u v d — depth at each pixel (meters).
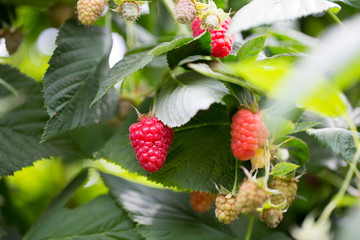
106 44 0.43
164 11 0.54
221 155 0.39
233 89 0.37
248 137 0.34
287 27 0.50
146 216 0.44
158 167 0.35
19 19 0.51
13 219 0.52
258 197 0.33
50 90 0.40
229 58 0.39
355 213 0.29
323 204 0.46
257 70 0.30
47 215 0.45
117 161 0.39
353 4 0.42
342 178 0.46
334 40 0.26
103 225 0.43
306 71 0.26
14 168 0.42
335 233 0.43
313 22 0.51
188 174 0.38
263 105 0.36
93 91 0.41
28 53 0.55
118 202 0.44
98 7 0.36
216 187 0.36
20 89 0.44
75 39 0.42
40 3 0.49
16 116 0.43
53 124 0.39
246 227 0.46
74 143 0.44
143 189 0.46
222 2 0.40
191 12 0.36
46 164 0.57
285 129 0.35
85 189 0.52
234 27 0.34
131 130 0.36
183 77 0.38
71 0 0.49
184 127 0.39
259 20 0.34
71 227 0.43
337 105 0.33
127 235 0.43
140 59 0.37
